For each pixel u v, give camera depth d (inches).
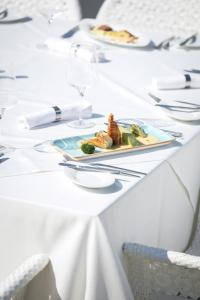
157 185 78.6
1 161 76.2
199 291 69.3
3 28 138.5
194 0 152.9
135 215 73.9
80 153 78.4
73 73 89.7
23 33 135.3
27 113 92.9
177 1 154.5
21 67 113.6
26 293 70.7
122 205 69.9
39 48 125.2
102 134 81.1
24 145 81.6
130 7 157.9
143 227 77.1
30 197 68.2
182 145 84.6
